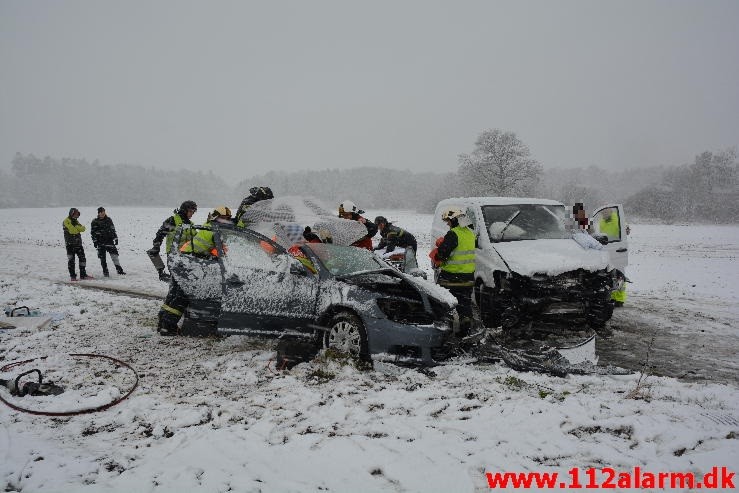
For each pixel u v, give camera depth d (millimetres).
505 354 5812
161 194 188750
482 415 4336
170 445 3846
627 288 12094
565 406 4516
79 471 3486
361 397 4742
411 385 5051
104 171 190250
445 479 3414
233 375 5316
